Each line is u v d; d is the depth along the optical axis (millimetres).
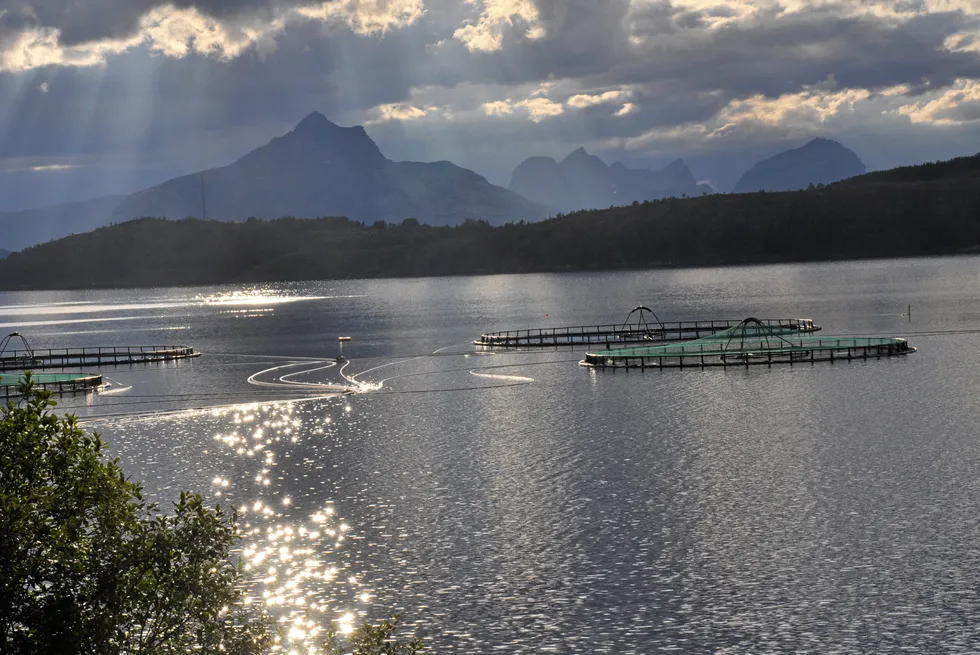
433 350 173125
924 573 51094
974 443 78250
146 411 109438
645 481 70688
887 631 45031
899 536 56625
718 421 91125
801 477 70000
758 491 66875
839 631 45219
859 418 89875
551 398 109312
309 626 47500
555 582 52156
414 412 104938
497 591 51250
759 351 133625
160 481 76188
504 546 57812
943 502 62562
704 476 71375
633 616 47750
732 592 49906
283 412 107438
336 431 95188
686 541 57375
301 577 53875
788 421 89812
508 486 70938
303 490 72000
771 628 45875
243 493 71625
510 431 91500
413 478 74562
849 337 152250
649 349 141750
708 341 147000
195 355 176250
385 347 185375
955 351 136625
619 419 94438
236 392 124562
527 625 47281
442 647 45312
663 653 44094
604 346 160750
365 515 65000
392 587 52219
